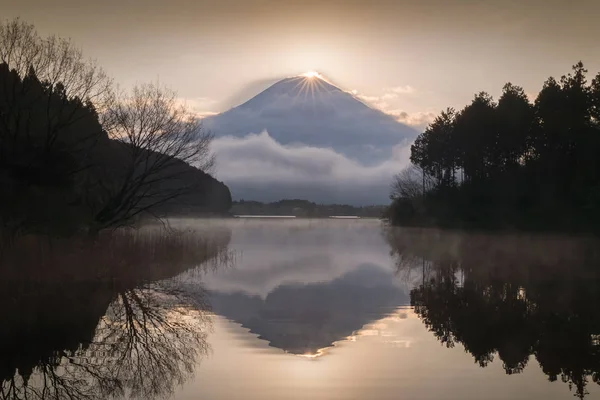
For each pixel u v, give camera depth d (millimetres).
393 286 41781
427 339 25656
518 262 58125
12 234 39562
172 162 51656
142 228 76812
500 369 21156
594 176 74938
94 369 21484
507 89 94000
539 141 85938
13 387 19719
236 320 29734
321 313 31625
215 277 45844
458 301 35281
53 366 21828
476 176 103188
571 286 40875
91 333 26547
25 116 42844
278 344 24844
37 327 27281
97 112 49312
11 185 37781
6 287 35781
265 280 44625
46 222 40000
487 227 90312
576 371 20906
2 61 43031
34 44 44438
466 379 19969
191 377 20422
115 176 50625
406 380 19906
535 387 19219
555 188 81500
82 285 39000
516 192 87438
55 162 40656
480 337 25922
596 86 77250
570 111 78688
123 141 49969
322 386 19219
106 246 49000
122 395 18891
